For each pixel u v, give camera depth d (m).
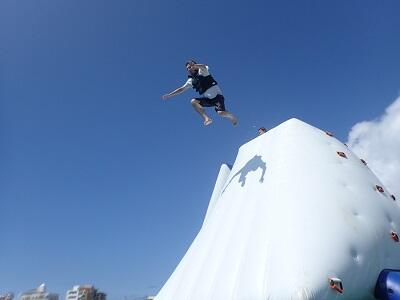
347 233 6.82
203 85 9.23
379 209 7.66
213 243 8.41
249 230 7.64
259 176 8.90
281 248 6.63
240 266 7.02
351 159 9.05
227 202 9.29
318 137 9.46
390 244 7.22
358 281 6.50
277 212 7.43
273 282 6.17
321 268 6.22
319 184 7.77
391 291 6.40
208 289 7.25
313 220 6.96
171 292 8.33
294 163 8.44
